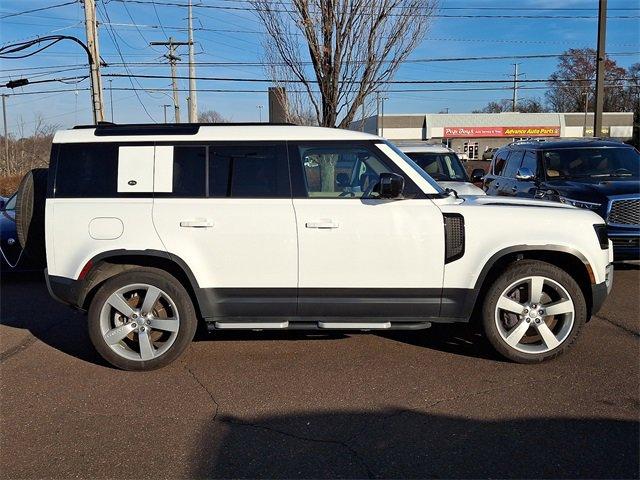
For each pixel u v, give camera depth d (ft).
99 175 15.64
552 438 11.85
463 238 15.46
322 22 38.47
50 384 15.06
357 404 13.57
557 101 286.66
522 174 30.17
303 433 12.23
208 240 15.43
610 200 25.29
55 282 15.58
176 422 12.82
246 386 14.73
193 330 15.89
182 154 15.71
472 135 220.84
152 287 15.56
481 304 16.06
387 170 15.84
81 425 12.74
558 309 15.74
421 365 15.98
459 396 13.92
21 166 121.90
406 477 10.55
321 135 15.92
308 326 16.05
